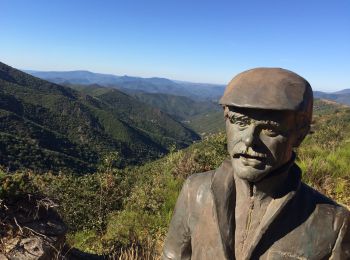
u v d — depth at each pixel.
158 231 5.50
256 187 1.18
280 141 1.06
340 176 5.36
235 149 1.09
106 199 7.62
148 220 5.75
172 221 1.44
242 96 1.02
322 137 8.76
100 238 6.04
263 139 1.06
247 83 1.05
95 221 6.89
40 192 5.08
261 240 1.16
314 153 6.52
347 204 4.62
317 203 1.21
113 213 7.24
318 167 5.43
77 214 7.04
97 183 7.95
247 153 1.07
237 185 1.24
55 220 4.88
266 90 1.02
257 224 1.18
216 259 1.22
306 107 1.06
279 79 1.05
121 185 8.09
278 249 1.16
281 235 1.16
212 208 1.26
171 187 6.62
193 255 1.32
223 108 1.15
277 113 1.03
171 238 1.45
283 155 1.08
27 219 4.61
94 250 5.57
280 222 1.17
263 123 1.04
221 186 1.24
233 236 1.21
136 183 8.48
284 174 1.16
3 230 4.37
